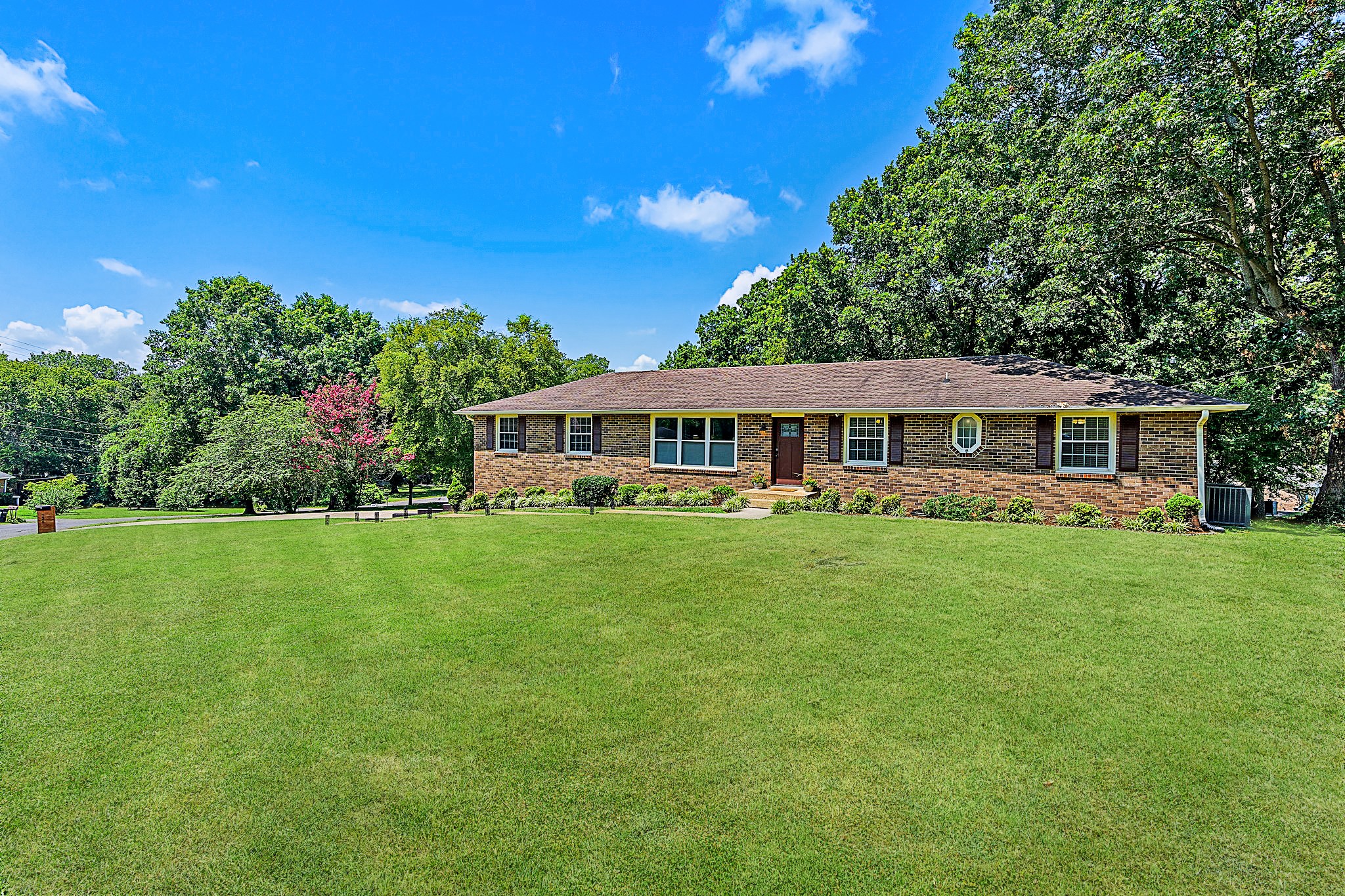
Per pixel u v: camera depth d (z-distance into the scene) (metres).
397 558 10.77
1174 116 11.57
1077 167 13.70
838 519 14.26
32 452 54.09
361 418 25.38
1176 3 11.89
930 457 15.73
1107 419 13.97
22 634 6.86
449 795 3.80
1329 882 3.05
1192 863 3.19
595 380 23.66
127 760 4.23
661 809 3.65
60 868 3.23
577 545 11.36
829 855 3.27
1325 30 11.55
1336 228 13.71
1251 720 4.61
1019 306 20.55
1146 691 5.09
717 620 6.94
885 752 4.22
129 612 7.66
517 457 21.64
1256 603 7.33
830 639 6.29
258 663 5.93
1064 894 2.99
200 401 36.75
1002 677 5.35
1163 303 18.94
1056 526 13.00
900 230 25.11
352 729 4.62
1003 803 3.67
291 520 18.52
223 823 3.57
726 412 18.08
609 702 4.98
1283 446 15.44
